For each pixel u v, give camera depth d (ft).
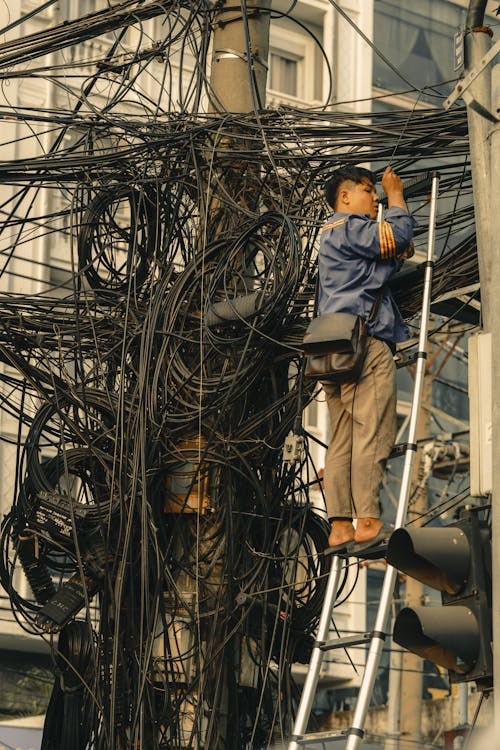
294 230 42.09
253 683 43.50
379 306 36.94
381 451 35.94
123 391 43.75
